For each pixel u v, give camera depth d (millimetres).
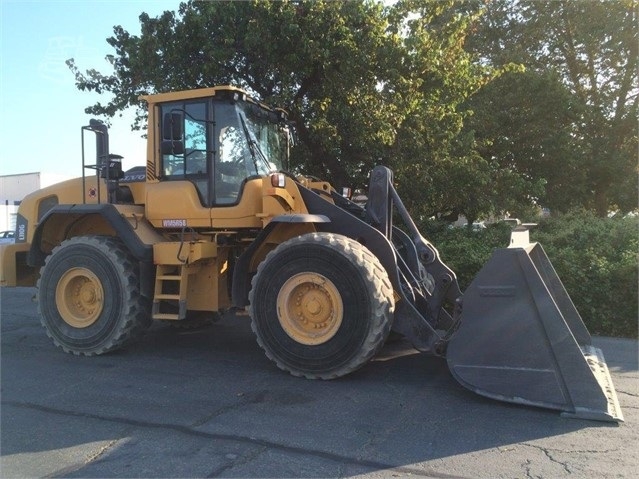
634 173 13891
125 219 5746
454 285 5672
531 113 12742
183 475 3102
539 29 14781
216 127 5828
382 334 4637
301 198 5508
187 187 5852
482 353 4227
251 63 9055
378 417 3973
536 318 4066
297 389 4625
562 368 3992
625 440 3541
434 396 4426
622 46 14211
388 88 8961
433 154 9578
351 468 3189
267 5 8070
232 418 3971
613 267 7086
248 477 3076
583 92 15453
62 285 5906
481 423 3842
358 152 9602
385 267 5148
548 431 3697
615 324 6953
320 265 4793
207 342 6535
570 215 11266
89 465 3236
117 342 5660
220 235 5945
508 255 4160
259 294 5051
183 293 5613
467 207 10977
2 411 4148
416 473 3127
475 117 12141
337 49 8352
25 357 5781
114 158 6254
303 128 9578
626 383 4789
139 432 3727
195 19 8250
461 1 12039
